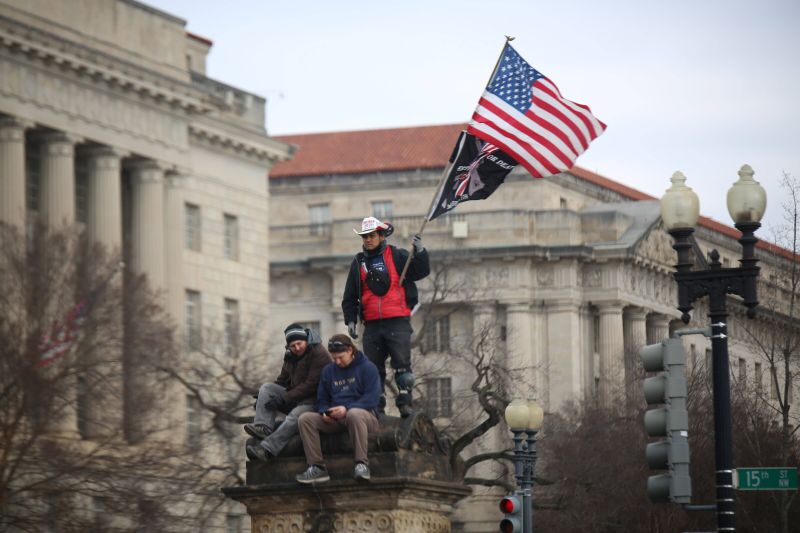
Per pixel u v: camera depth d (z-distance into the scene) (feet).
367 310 136.98
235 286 587.27
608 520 434.71
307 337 134.82
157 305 393.50
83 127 508.12
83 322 347.77
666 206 162.40
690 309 161.27
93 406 346.54
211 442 386.32
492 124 156.25
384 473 129.90
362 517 129.90
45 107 494.18
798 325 376.07
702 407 439.22
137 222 537.24
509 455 389.19
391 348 136.26
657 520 412.16
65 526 310.45
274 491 131.44
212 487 353.31
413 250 136.15
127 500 320.09
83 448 339.57
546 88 157.99
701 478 402.72
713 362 159.63
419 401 419.74
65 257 356.59
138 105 532.73
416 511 131.75
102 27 521.24
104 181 517.14
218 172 583.99
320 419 130.82
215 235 580.30
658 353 148.66
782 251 388.98
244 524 446.60
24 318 336.70
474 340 543.80
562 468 439.63
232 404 384.27
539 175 156.97
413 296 137.28
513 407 279.90
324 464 130.62
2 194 476.13
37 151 506.89
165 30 548.31
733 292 159.94
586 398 586.86
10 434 312.50
